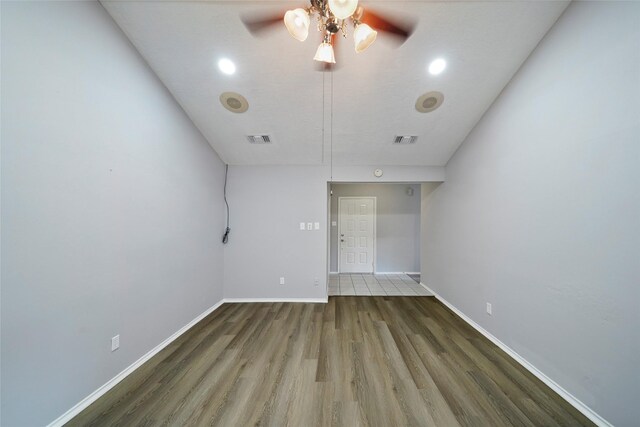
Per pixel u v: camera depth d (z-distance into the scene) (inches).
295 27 50.8
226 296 148.3
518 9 68.1
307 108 105.2
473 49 78.8
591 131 60.6
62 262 58.4
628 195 52.8
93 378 65.8
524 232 82.6
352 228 230.5
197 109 106.4
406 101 100.0
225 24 73.1
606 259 57.1
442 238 147.7
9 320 48.9
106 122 70.2
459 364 82.4
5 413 48.5
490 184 101.1
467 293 118.3
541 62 75.5
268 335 103.7
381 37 75.3
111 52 71.6
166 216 96.3
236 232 149.1
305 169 149.7
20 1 50.3
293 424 58.3
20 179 50.4
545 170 74.2
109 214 71.2
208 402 65.3
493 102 99.0
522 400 66.0
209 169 130.1
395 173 147.9
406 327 111.4
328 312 130.6
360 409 62.7
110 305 71.4
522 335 83.0
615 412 54.9
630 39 52.5
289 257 149.1
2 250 47.9
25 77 51.1
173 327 100.2
